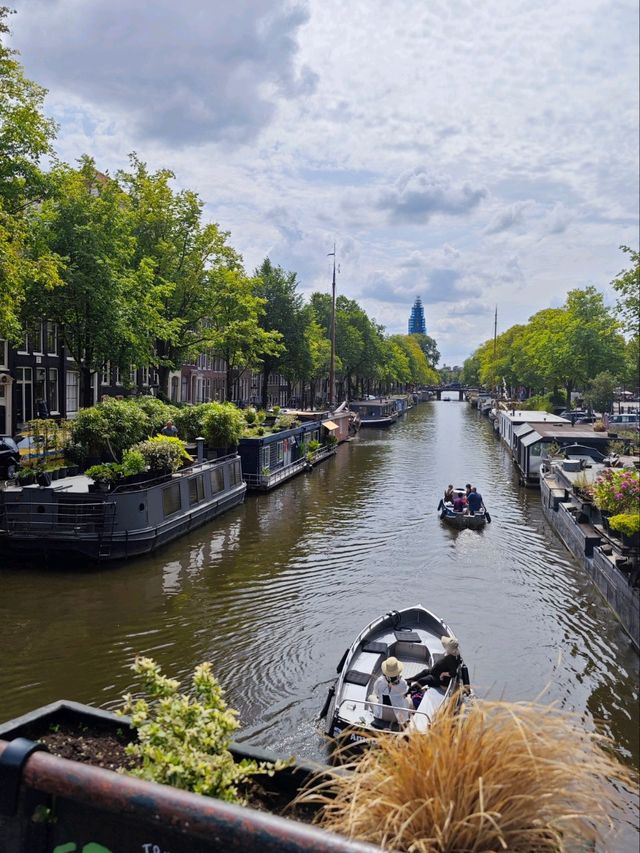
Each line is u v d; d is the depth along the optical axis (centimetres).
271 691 1250
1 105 2162
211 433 2809
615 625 1602
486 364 11988
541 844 307
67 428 2277
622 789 905
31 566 1897
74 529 1869
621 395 6962
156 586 1788
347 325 8344
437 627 1379
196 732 407
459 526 2589
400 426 7925
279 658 1387
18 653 1372
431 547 2291
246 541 2300
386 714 1016
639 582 1512
